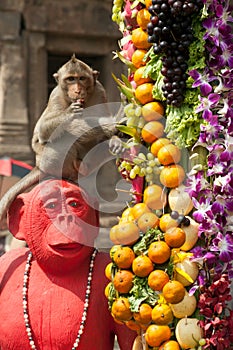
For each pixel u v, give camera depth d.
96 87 7.40
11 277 5.43
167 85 4.88
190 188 4.88
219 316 4.84
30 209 5.34
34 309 5.28
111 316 5.36
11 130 23.17
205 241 4.89
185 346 4.83
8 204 5.60
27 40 23.69
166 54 4.88
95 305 5.30
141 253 4.95
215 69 4.83
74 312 5.25
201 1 4.80
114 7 5.54
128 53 5.30
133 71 5.23
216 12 4.81
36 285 5.34
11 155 22.94
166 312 4.85
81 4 24.08
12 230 5.54
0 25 23.38
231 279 5.04
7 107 23.25
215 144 4.83
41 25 23.70
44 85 23.89
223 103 4.86
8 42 23.42
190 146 4.93
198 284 4.87
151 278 4.87
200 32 4.84
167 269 4.90
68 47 24.25
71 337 5.23
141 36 5.11
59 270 5.32
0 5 23.41
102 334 5.33
